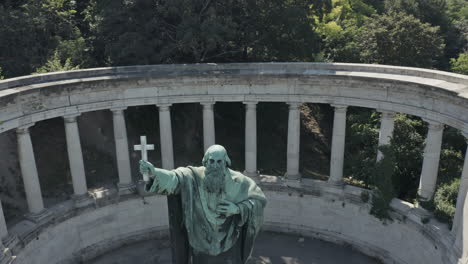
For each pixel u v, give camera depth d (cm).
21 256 3331
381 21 6731
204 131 4197
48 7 5712
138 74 4088
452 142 4706
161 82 3956
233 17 5497
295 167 4281
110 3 4997
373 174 3878
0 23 5309
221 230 1522
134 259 3988
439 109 3256
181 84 4012
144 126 5425
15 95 3189
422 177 3588
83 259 3944
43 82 3634
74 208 3900
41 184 4478
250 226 1536
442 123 3328
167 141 4138
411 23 6438
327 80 3838
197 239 1538
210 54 5678
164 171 1431
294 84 3984
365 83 3669
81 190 3966
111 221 4150
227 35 4962
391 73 3831
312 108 6850
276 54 5975
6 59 5300
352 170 4731
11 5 6175
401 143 4456
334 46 7825
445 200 3522
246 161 4331
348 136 5638
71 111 3694
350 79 3725
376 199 3853
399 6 9575
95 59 5906
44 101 3500
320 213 4253
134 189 4238
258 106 6097
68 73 3819
